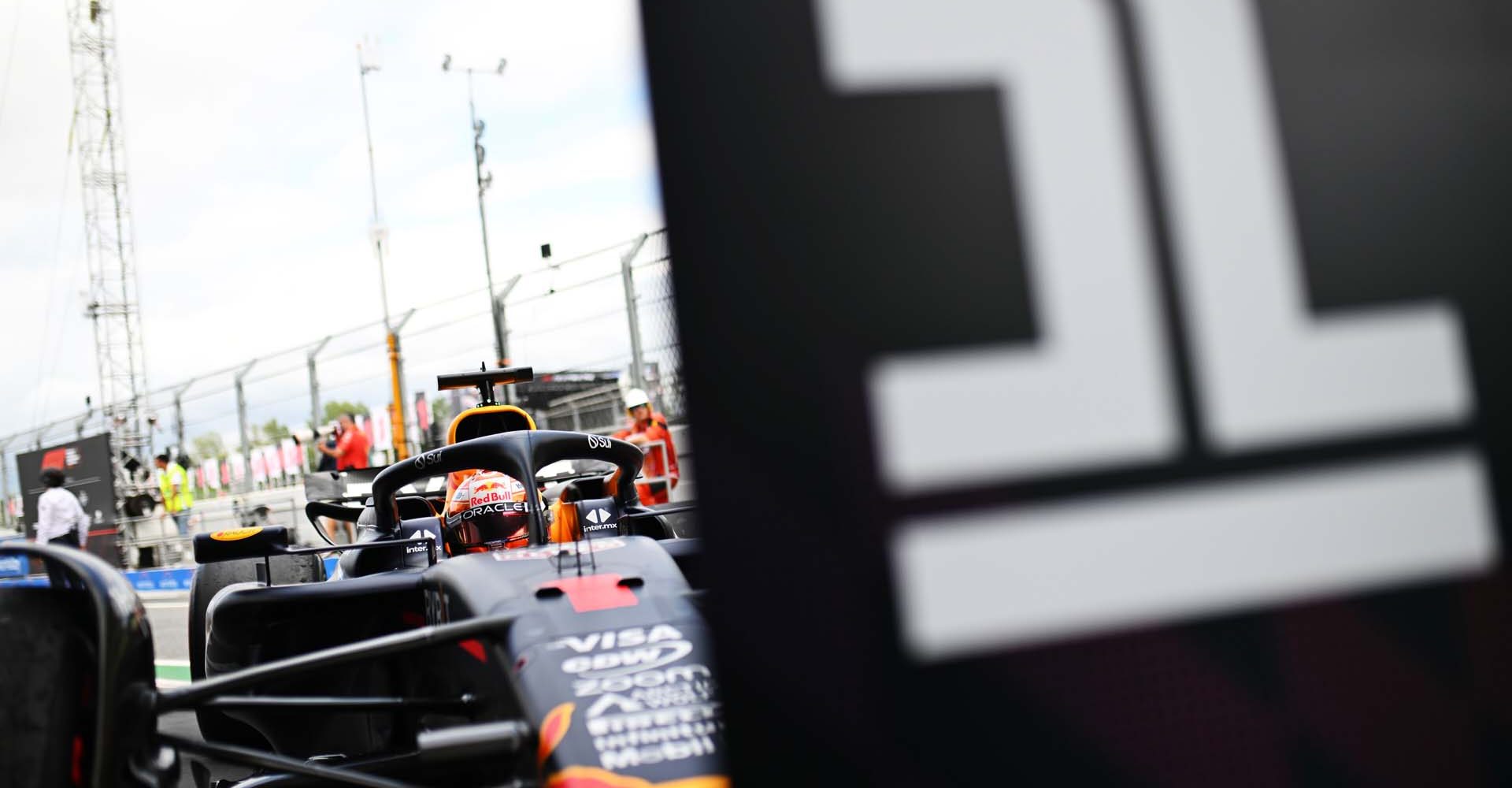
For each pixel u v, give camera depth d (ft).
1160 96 4.73
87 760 7.22
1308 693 4.57
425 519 14.80
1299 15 4.81
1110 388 4.63
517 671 7.77
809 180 4.61
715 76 4.64
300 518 46.68
